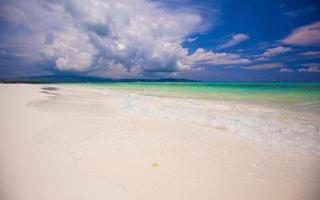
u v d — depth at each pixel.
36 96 12.95
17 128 4.98
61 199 2.30
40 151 3.64
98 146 4.01
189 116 7.51
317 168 3.38
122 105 10.26
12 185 2.53
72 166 3.10
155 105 10.23
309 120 6.87
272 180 2.96
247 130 5.67
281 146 4.45
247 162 3.55
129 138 4.62
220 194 2.55
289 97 14.42
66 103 10.28
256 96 15.55
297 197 2.56
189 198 2.43
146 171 3.04
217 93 19.08
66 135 4.63
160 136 4.87
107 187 2.57
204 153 3.89
